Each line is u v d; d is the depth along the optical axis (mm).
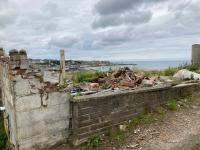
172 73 12570
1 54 6160
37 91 4547
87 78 9477
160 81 9008
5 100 5852
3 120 6750
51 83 4773
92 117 5172
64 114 5016
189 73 10930
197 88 9180
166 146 4891
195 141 5031
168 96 7625
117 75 9016
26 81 4375
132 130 5668
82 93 6086
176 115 6777
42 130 4707
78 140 4980
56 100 4855
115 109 5668
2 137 5992
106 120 5465
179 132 5598
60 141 5023
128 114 6047
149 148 4832
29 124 4500
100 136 5301
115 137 5293
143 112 6523
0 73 6762
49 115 4781
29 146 4539
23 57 4305
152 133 5547
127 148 4875
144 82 7863
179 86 8203
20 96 4320
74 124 5066
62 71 7863
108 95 5434
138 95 6336
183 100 8109
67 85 7238
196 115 6852
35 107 4547
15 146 4625
